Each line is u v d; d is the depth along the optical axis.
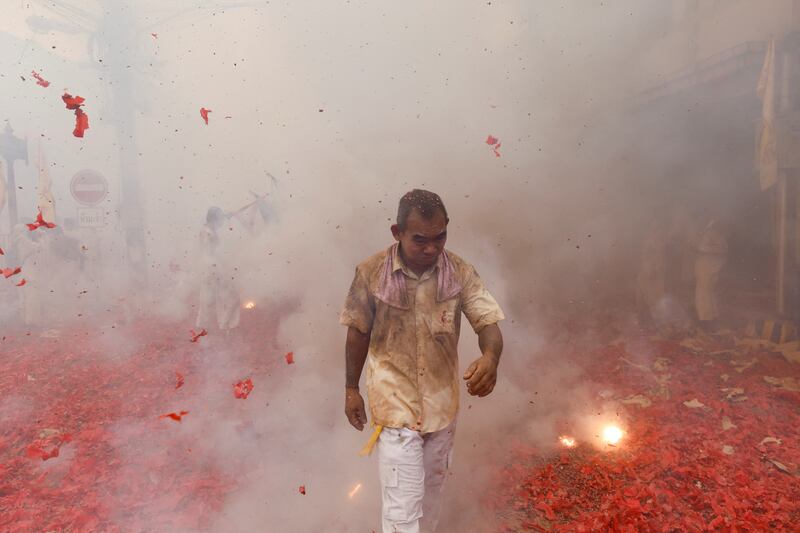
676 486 3.57
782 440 4.21
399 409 2.40
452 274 2.50
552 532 3.12
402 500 2.34
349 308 2.52
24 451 4.34
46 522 3.28
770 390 5.30
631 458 3.98
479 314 2.49
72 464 3.99
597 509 3.34
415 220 2.30
